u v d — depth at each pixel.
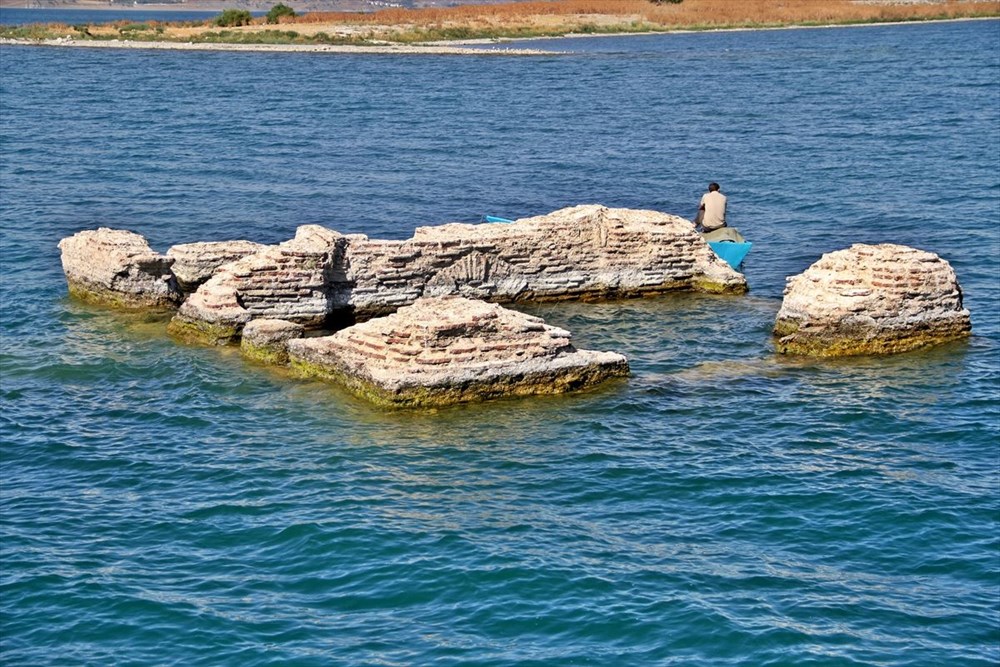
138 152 80.00
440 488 30.06
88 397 36.47
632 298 47.12
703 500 29.80
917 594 25.53
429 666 22.64
